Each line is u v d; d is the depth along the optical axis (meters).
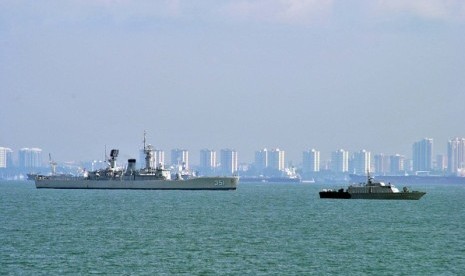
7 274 161.25
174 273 164.38
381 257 189.38
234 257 186.88
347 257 188.88
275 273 165.50
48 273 162.75
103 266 172.00
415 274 166.12
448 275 165.12
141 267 171.12
